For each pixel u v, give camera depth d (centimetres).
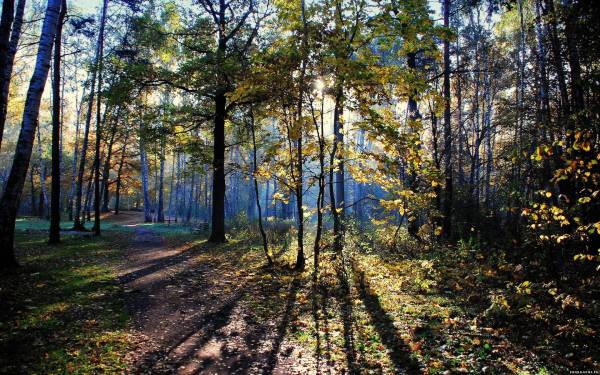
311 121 1060
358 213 2748
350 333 679
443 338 620
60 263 1198
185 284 1034
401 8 966
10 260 1009
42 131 4138
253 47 1817
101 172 3797
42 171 3522
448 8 1644
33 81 991
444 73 1609
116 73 1723
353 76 901
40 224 2841
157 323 724
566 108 1085
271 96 1075
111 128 2223
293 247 1566
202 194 6128
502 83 2298
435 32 1004
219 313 801
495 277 955
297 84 1023
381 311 773
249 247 1703
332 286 984
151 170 4222
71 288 895
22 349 544
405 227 1778
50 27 992
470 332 638
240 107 1811
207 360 577
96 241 1900
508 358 543
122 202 6969
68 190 4928
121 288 945
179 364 558
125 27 2286
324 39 957
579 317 650
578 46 1020
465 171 2762
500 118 1903
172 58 2139
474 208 1723
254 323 746
